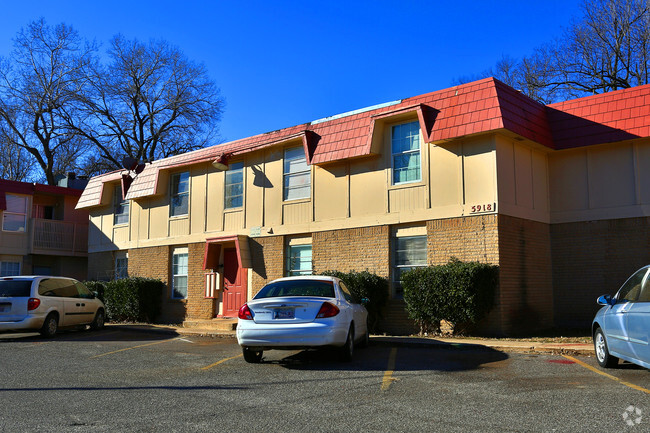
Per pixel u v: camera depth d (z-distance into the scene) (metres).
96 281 22.30
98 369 9.58
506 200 13.73
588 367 8.98
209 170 20.31
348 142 15.99
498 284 13.23
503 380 8.01
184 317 20.20
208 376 8.75
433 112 14.59
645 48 29.61
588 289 14.70
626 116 14.28
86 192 25.16
